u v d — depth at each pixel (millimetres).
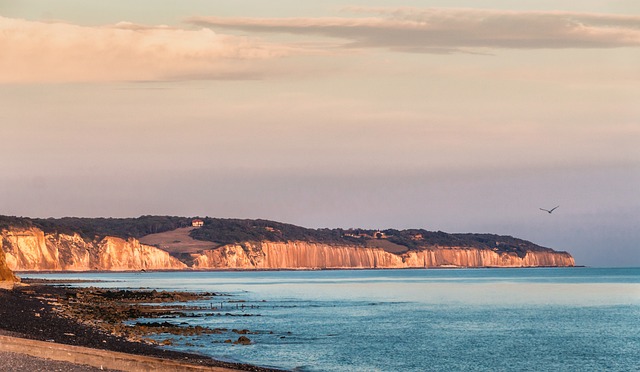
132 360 51188
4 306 100875
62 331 77312
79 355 51438
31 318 88750
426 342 97625
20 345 52312
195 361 64562
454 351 89312
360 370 72688
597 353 89750
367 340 97500
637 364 81625
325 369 71688
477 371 75562
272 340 92125
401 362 79438
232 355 75750
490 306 174875
